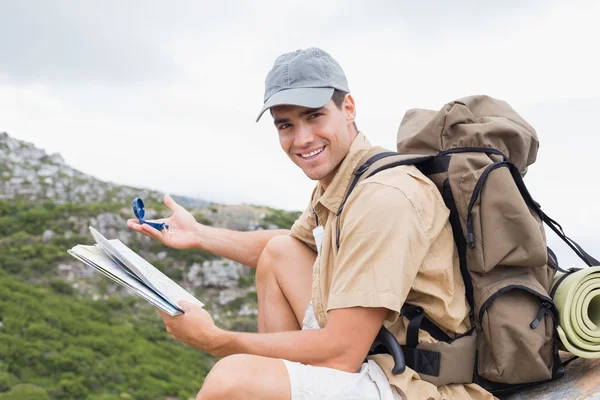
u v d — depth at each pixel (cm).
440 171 224
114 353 3778
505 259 213
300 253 272
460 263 222
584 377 233
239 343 212
